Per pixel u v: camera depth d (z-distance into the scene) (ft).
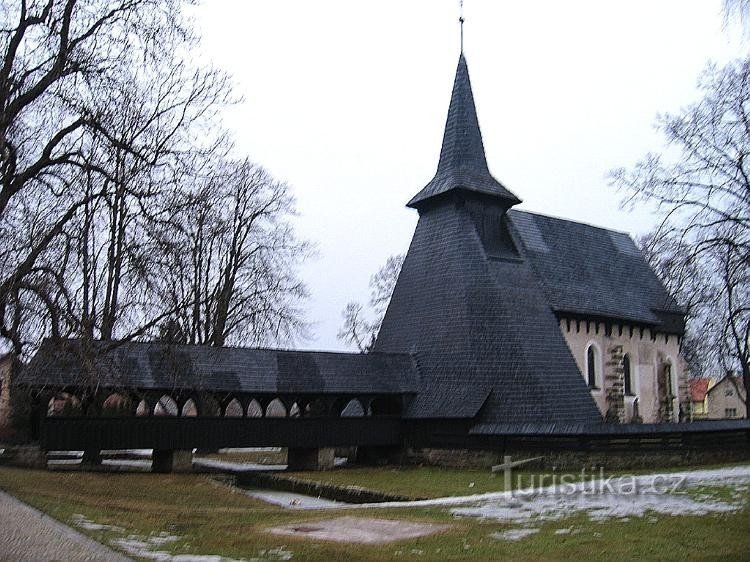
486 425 113.19
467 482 94.53
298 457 118.21
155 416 104.53
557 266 146.20
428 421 120.47
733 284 63.77
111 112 76.74
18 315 70.64
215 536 52.44
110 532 50.52
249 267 148.97
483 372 119.03
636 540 51.52
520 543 51.26
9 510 56.03
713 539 51.24
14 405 105.70
